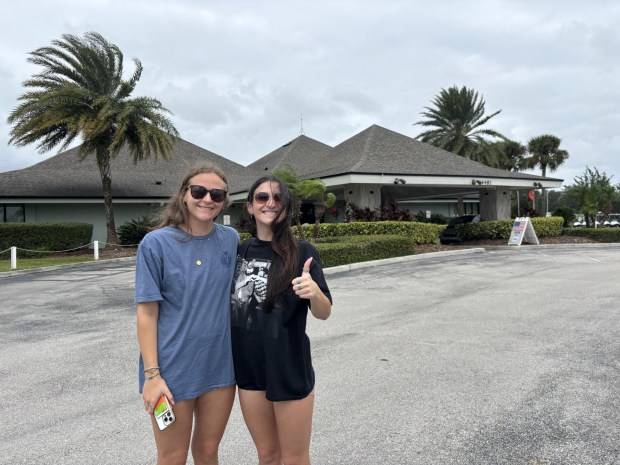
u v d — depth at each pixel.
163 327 2.20
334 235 17.52
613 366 4.71
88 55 20.78
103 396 4.32
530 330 6.21
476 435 3.37
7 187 23.44
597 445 3.18
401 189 26.55
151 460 3.17
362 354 5.32
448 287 9.92
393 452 3.18
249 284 2.28
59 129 21.19
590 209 26.22
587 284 9.87
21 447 3.37
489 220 24.08
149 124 20.72
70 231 21.34
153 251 2.17
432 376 4.57
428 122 39.69
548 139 48.09
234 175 30.20
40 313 8.18
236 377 2.34
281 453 2.37
